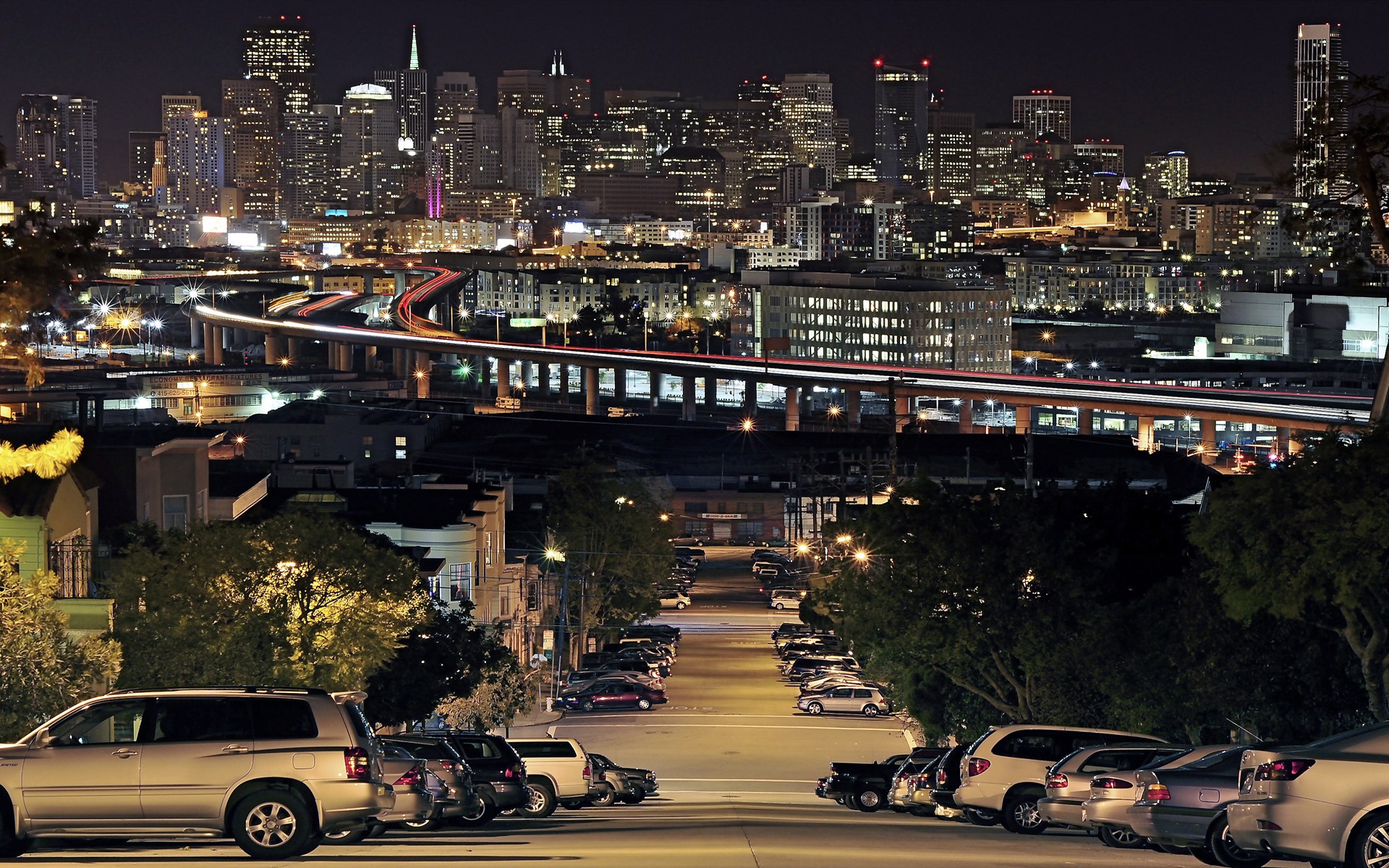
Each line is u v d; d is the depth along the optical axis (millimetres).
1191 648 64062
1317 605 62219
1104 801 41625
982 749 49438
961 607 75625
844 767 71250
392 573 69562
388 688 78750
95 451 82000
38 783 33438
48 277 40531
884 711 127438
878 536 76562
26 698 46094
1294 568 56906
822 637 156250
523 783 52938
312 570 67312
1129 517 81062
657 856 35719
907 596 75812
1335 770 30062
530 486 180875
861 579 79062
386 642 68750
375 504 122000
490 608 122500
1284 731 61875
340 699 34781
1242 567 58344
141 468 83625
